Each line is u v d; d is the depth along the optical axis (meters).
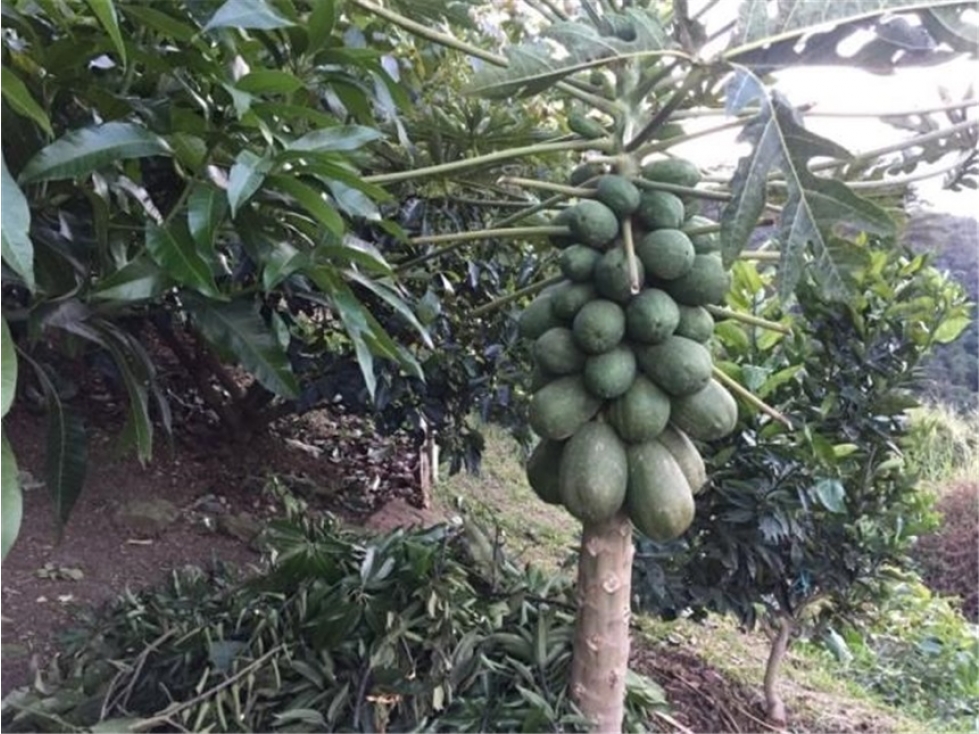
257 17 1.50
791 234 1.79
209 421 4.93
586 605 2.29
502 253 3.71
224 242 2.25
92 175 1.69
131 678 2.44
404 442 5.34
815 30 1.74
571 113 2.89
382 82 2.06
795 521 2.84
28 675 2.68
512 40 3.63
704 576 2.99
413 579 2.61
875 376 2.84
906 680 4.16
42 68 1.60
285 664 2.43
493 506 5.62
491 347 3.71
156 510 3.94
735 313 2.32
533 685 2.45
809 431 2.63
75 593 3.27
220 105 1.74
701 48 1.92
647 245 2.03
